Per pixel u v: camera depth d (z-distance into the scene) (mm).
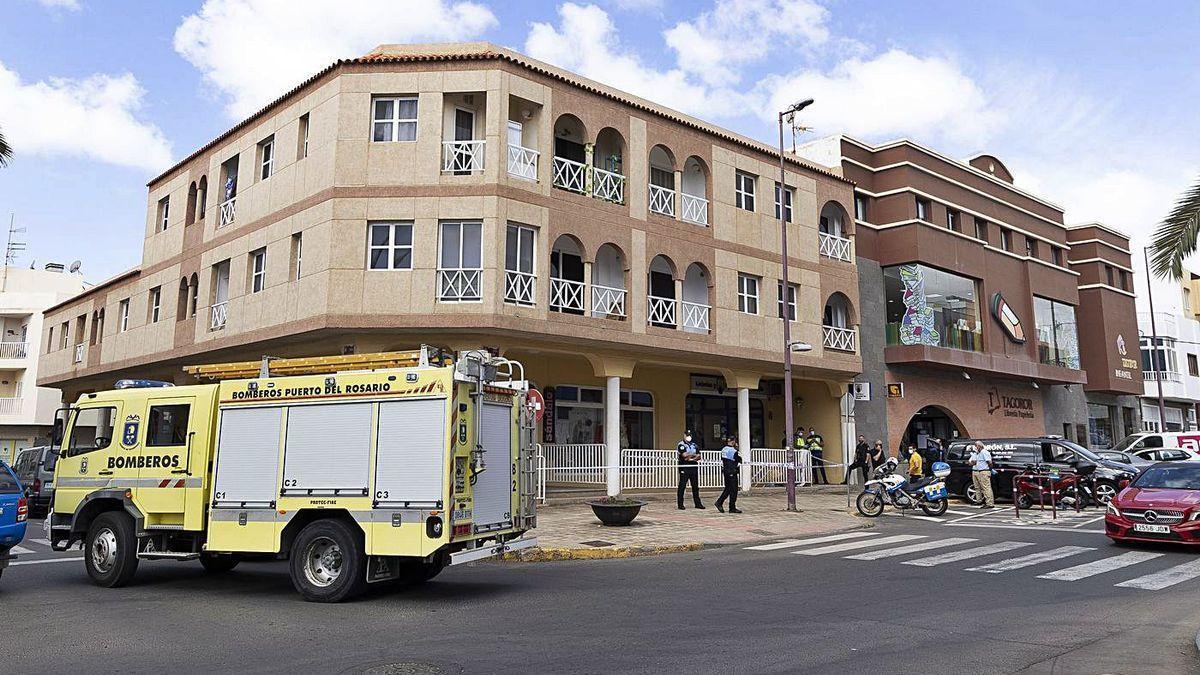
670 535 15164
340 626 7969
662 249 22141
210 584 10789
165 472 10344
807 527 16844
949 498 23938
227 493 9898
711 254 23359
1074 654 6738
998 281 32688
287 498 9570
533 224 19438
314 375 9773
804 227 26125
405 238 19031
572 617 8289
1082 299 39219
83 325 32469
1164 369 43156
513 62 19656
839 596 9398
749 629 7656
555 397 23922
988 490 21547
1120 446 28062
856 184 29188
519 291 19016
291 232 20062
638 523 16781
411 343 19062
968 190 32156
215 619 8359
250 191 22047
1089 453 22047
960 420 30906
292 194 20312
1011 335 32625
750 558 12836
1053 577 10641
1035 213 35969
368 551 9070
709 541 14500
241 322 21312
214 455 10078
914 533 16016
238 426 10031
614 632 7562
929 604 8883
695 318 22812
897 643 7098
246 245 21734
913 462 23781
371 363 9781
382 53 19812
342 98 19453
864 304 28578
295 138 20656
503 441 10211
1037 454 22453
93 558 10617
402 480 9109
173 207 26000
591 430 24891
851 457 26828
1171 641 7180
